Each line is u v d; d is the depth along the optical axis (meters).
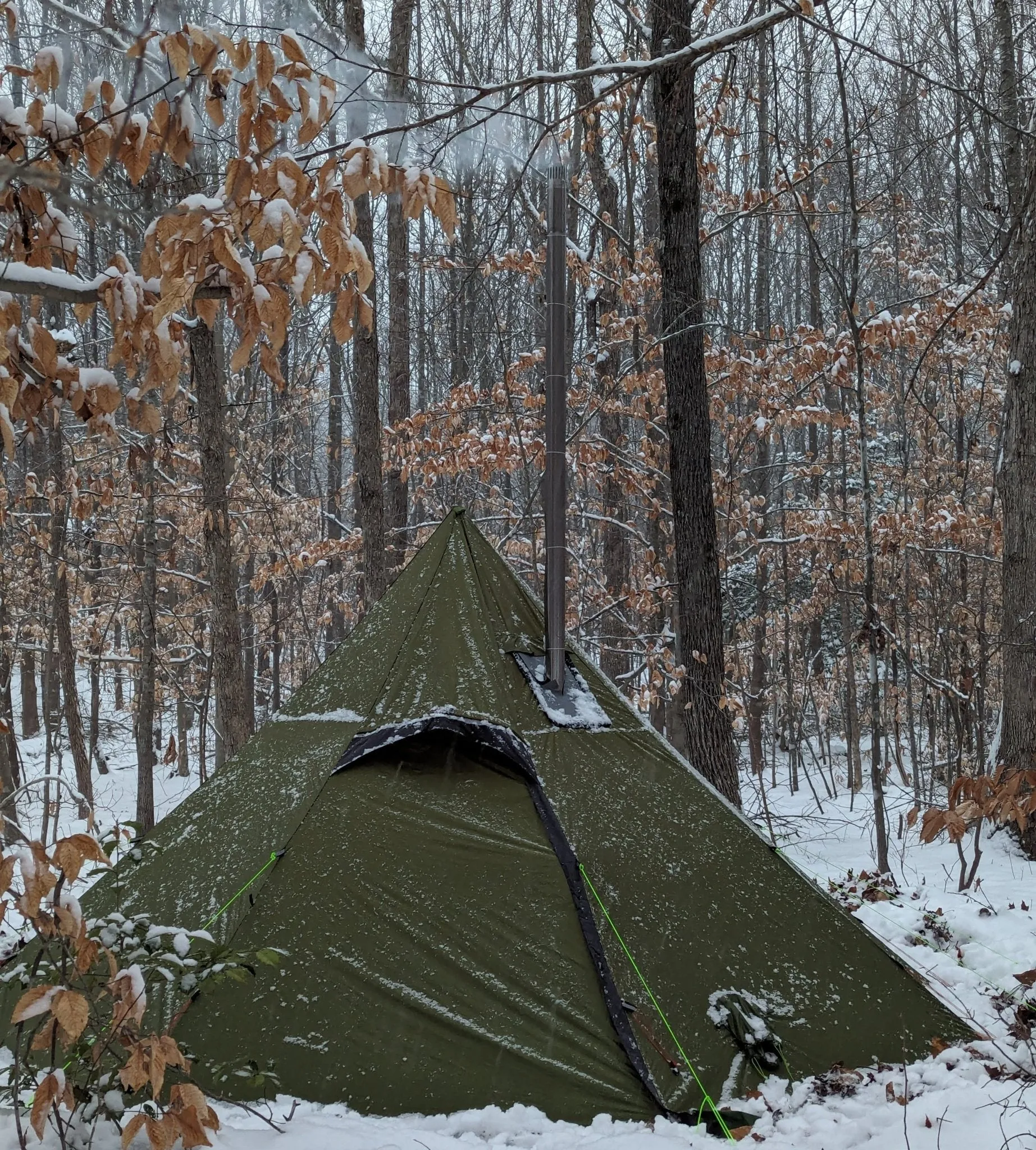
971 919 6.36
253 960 4.03
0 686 14.55
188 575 16.12
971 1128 3.55
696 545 8.47
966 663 13.73
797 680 19.47
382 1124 3.65
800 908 4.62
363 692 4.93
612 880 4.36
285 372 18.41
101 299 3.35
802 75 13.01
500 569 5.43
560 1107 3.77
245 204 2.98
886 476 16.88
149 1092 3.68
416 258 14.34
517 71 14.63
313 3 8.59
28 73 3.09
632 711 5.27
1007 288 13.52
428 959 4.08
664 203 8.45
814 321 15.57
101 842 3.41
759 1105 3.82
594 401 12.67
